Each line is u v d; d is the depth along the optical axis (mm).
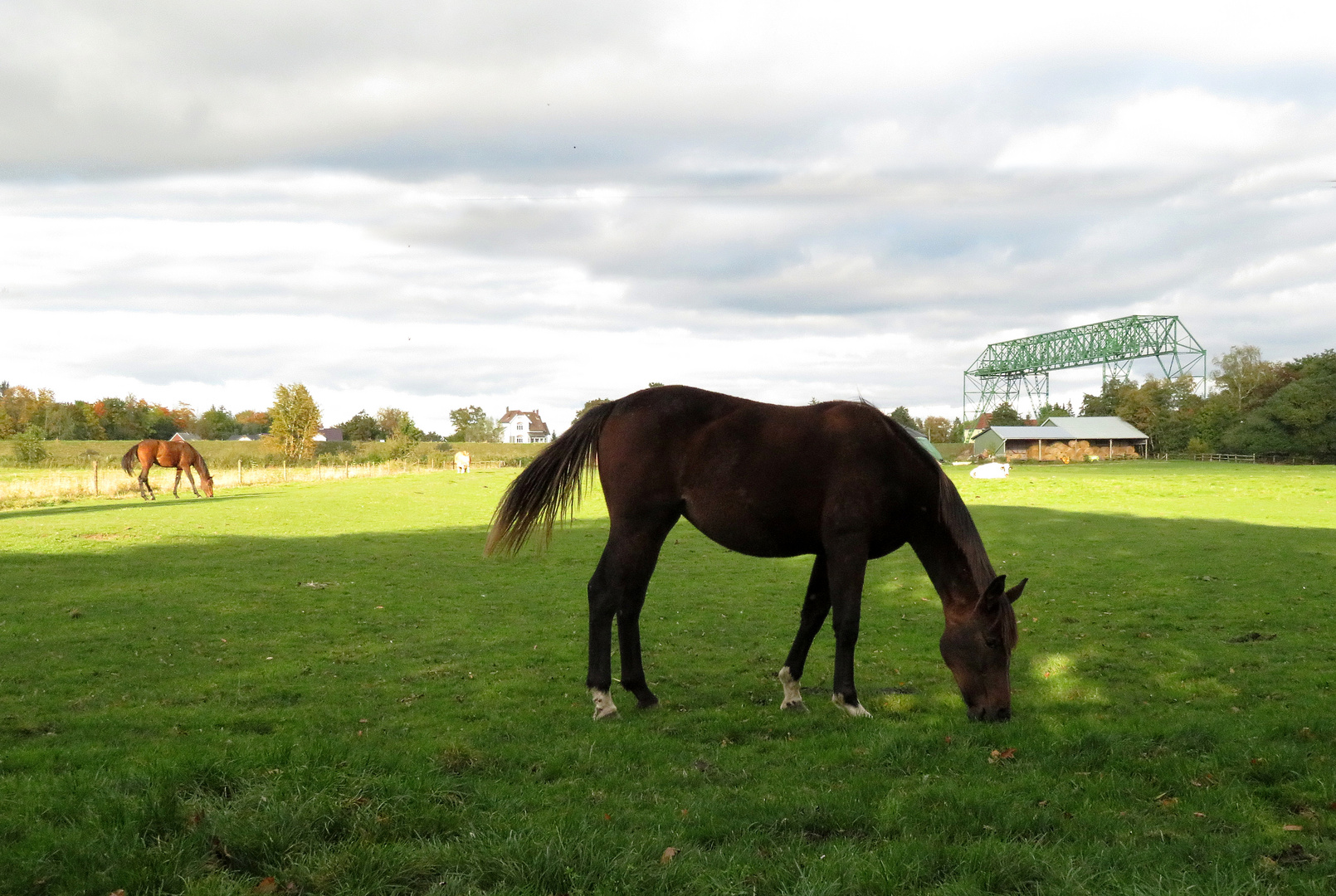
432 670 8281
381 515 25109
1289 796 4496
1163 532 20750
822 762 5297
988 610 6102
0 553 15812
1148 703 7023
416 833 3926
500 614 11266
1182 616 10875
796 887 3408
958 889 3428
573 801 4613
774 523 6441
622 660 6836
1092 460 89125
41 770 4992
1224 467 63031
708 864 3709
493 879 3494
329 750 4758
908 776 5000
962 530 6402
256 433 114188
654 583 13945
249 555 16266
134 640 9312
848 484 6289
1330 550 17141
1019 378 124125
